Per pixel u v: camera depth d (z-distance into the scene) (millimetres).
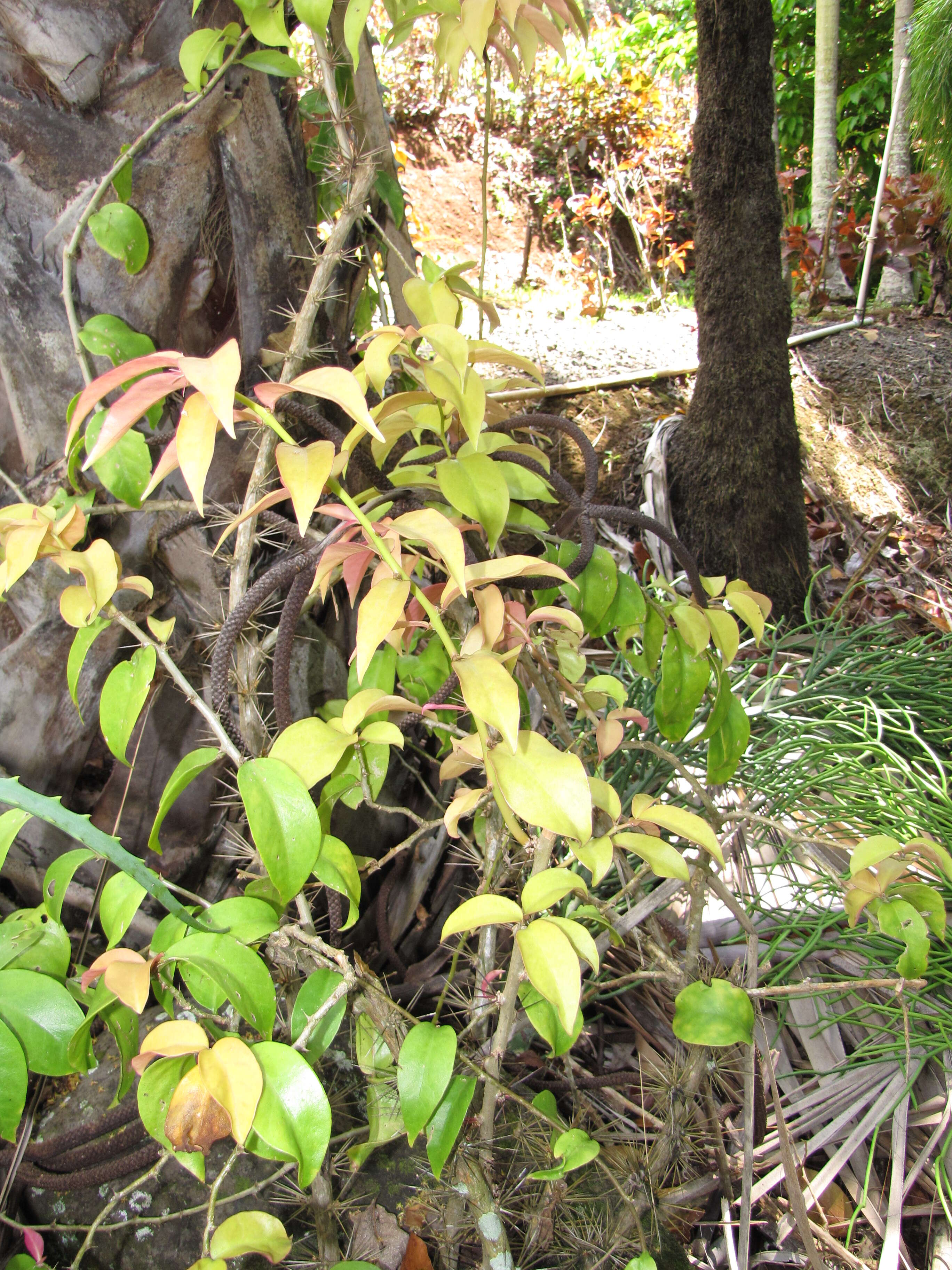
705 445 2217
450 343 596
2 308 706
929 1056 876
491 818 745
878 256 3693
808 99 5395
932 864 679
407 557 628
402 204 966
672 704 834
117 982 538
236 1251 543
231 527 566
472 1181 650
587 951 556
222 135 725
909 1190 831
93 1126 696
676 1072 716
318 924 918
